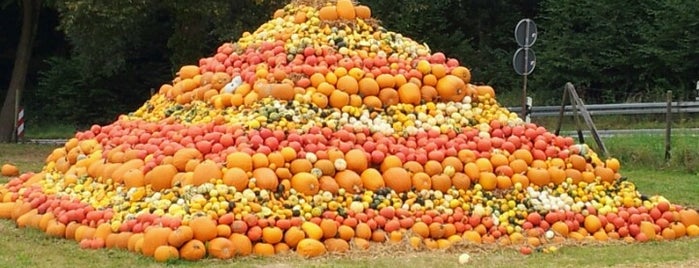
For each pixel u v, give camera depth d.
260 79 10.93
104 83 37.19
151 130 11.06
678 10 29.55
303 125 10.16
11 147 24.16
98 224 9.50
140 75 37.84
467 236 9.52
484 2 36.81
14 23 39.47
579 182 10.62
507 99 31.77
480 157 10.30
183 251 8.54
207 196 9.04
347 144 9.91
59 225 9.84
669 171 16.73
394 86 10.98
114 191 10.07
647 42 30.39
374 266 8.33
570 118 25.67
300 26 11.73
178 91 12.19
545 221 9.93
